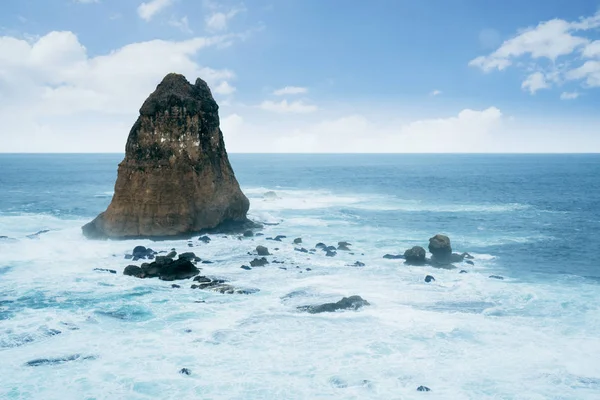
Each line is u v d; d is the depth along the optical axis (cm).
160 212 4419
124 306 2677
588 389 1820
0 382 1827
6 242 4019
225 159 4984
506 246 4569
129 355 2069
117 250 3972
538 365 2008
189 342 2206
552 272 3600
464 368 1980
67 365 1972
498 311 2656
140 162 4469
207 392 1777
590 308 2719
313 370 1953
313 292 2919
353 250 4253
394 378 1894
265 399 1736
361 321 2473
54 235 4503
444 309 2677
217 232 4709
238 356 2069
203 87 5019
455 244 4656
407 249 4034
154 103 4550
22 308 2630
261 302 2759
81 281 3136
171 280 3172
